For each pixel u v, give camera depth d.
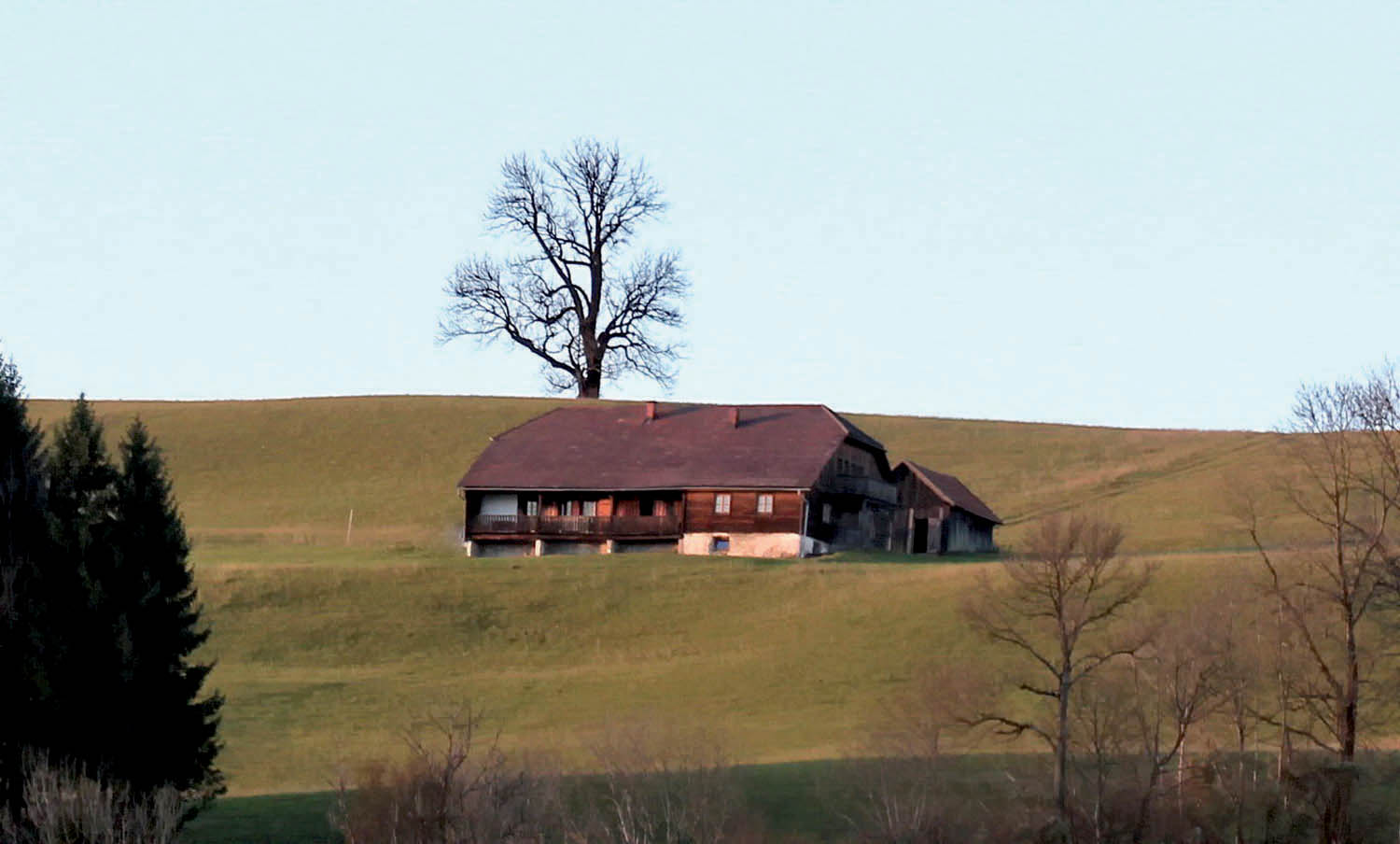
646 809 163.50
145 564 170.50
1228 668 182.88
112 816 146.75
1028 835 160.75
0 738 160.25
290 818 166.00
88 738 161.00
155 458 176.38
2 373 183.75
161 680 167.00
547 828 154.88
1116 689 183.50
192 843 156.12
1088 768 179.38
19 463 175.75
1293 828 172.50
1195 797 175.25
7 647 165.12
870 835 158.88
